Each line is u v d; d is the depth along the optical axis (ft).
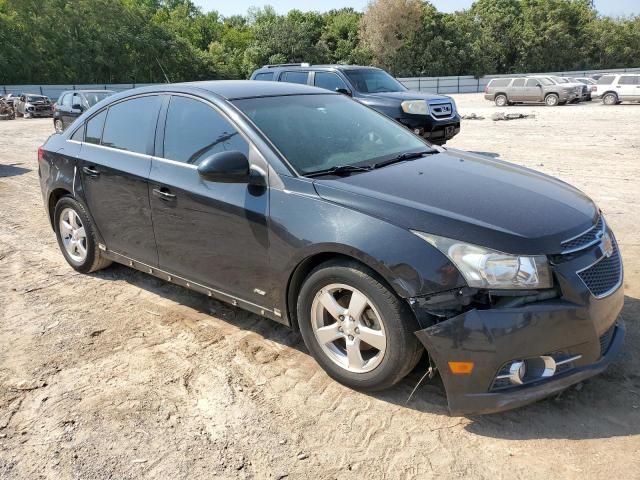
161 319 13.73
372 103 35.63
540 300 8.80
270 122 12.05
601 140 43.32
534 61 215.10
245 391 10.61
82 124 16.03
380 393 10.36
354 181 10.62
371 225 9.51
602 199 24.17
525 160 34.68
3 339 12.87
